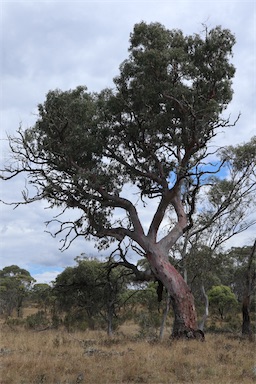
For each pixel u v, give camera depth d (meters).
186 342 18.78
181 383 10.38
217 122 20.89
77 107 21.03
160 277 21.52
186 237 24.77
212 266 25.06
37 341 18.98
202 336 20.62
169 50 19.84
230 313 45.84
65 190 22.27
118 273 30.47
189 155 21.67
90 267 30.84
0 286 57.84
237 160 24.86
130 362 12.16
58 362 12.07
